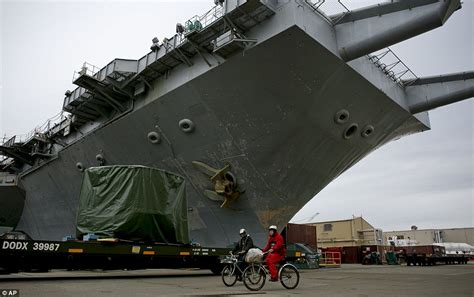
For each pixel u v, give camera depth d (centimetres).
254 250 973
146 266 1295
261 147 1827
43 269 1112
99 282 1105
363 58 1717
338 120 1791
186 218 1444
